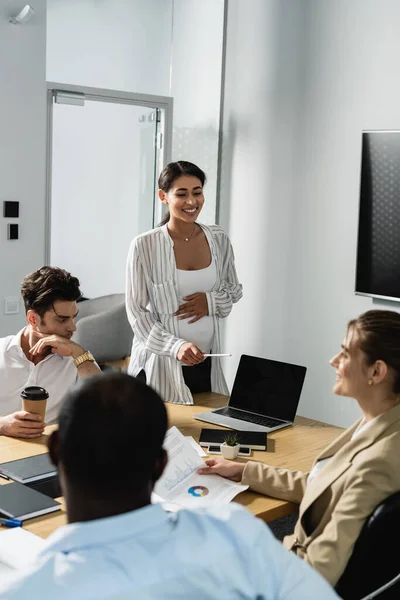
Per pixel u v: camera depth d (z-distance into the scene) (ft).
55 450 3.26
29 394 7.95
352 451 5.92
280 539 8.92
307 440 8.46
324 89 14.56
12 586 2.89
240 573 3.13
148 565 2.97
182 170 10.16
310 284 15.11
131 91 15.19
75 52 14.33
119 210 15.23
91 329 11.67
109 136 14.94
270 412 9.20
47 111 13.99
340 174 14.39
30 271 13.80
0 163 13.26
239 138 16.33
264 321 16.08
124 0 14.88
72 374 8.66
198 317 10.31
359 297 14.25
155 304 10.27
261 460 7.73
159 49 15.51
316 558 5.55
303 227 15.16
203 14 16.01
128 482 3.07
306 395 15.33
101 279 15.12
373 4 13.61
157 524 3.11
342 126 14.29
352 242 14.28
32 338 8.63
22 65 13.30
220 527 3.28
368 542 5.45
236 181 16.47
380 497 5.53
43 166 13.75
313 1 14.60
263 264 16.03
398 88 13.33
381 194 13.58
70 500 3.13
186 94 16.02
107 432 3.03
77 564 2.92
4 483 6.75
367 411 6.05
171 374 9.95
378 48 13.60
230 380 16.87
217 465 7.15
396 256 13.47
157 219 15.89
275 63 15.44
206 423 8.91
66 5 14.08
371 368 5.88
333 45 14.34
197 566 3.05
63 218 14.44
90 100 14.56
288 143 15.30
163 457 3.27
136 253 10.18
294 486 6.75
